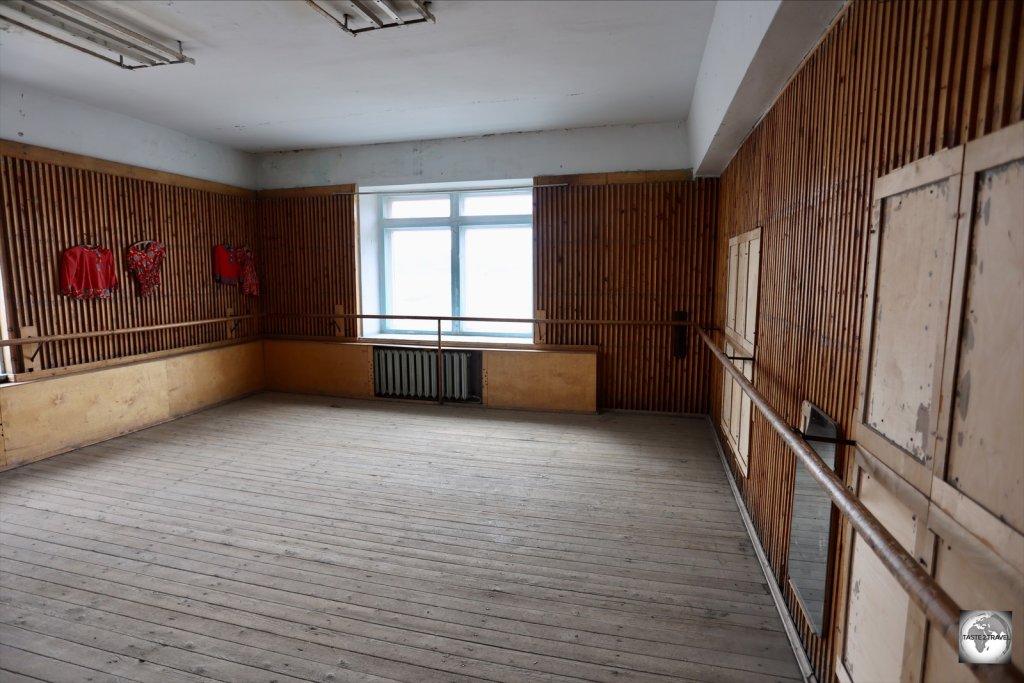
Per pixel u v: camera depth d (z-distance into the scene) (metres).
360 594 2.92
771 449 3.13
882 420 1.68
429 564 3.22
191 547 3.42
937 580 1.33
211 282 7.07
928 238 1.41
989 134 1.14
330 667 2.38
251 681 2.30
